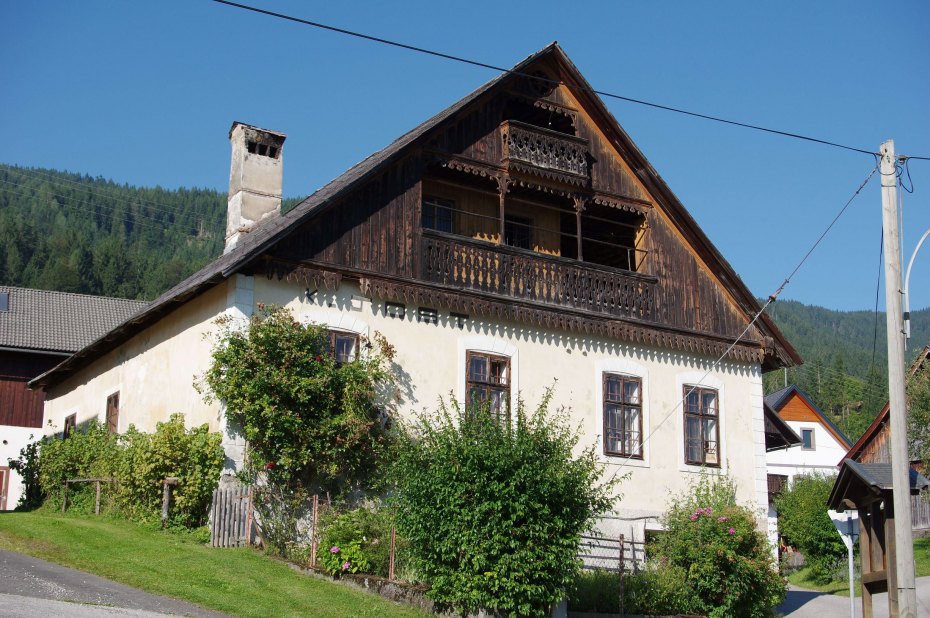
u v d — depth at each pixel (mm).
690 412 23641
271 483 18172
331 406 18562
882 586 15633
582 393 22141
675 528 19375
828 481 33094
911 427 31812
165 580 14406
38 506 24266
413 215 20703
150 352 22891
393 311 20203
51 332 38438
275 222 21297
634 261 24578
